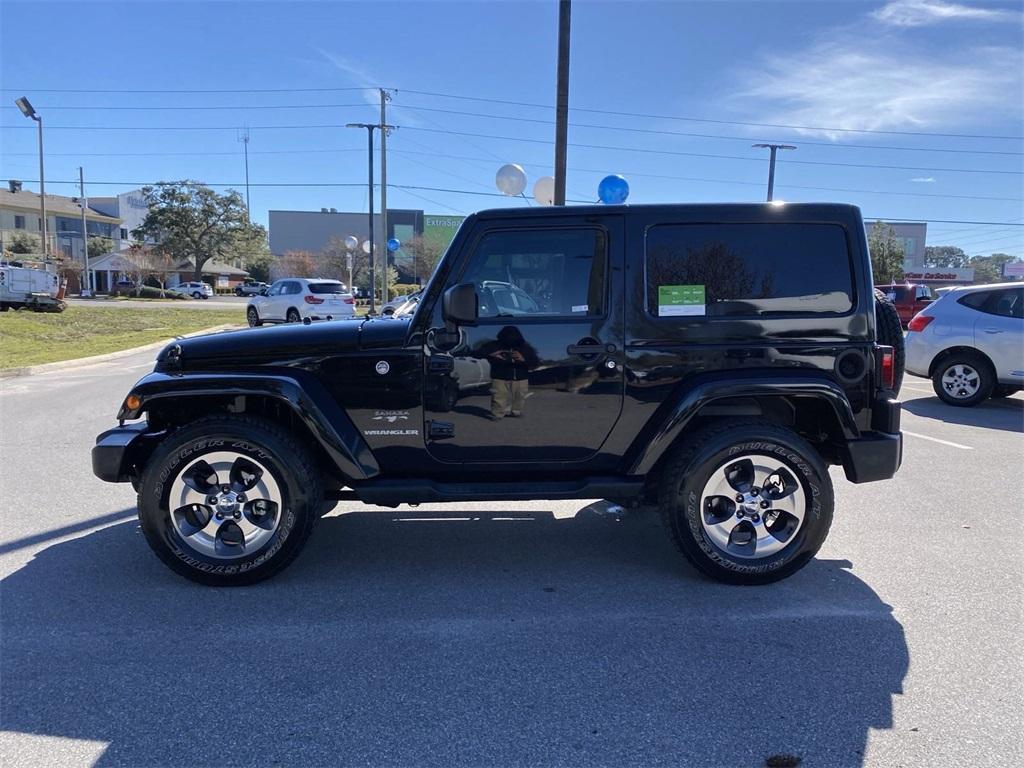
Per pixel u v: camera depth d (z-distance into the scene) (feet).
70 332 74.28
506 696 9.91
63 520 17.33
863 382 13.52
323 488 14.16
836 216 13.41
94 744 8.90
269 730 9.17
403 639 11.53
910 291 74.43
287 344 13.48
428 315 13.32
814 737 9.00
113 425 28.91
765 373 13.30
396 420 13.52
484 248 13.33
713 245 13.34
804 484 13.20
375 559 15.02
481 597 13.15
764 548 13.44
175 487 13.25
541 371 13.35
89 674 10.47
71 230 279.69
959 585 13.53
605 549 15.60
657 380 13.38
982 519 17.29
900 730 9.13
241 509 13.33
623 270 13.33
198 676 10.42
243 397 13.71
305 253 260.62
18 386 40.45
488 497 13.57
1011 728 9.16
